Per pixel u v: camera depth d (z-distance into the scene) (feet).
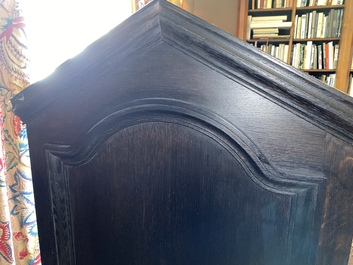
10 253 2.33
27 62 2.19
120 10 4.00
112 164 1.45
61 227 1.60
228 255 1.44
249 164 1.29
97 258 1.62
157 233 1.50
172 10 1.16
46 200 1.57
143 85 1.29
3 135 2.26
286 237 1.34
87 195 1.53
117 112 1.34
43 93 1.36
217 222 1.41
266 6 7.91
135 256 1.57
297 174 1.24
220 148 1.31
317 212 1.26
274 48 8.02
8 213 2.27
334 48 7.75
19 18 2.09
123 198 1.49
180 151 1.36
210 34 1.16
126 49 1.23
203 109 1.26
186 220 1.44
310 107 1.14
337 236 1.27
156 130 1.36
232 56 1.15
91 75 1.30
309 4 7.63
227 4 8.20
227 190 1.36
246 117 1.24
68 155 1.47
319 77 8.16
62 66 1.29
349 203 1.22
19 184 2.34
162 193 1.44
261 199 1.33
